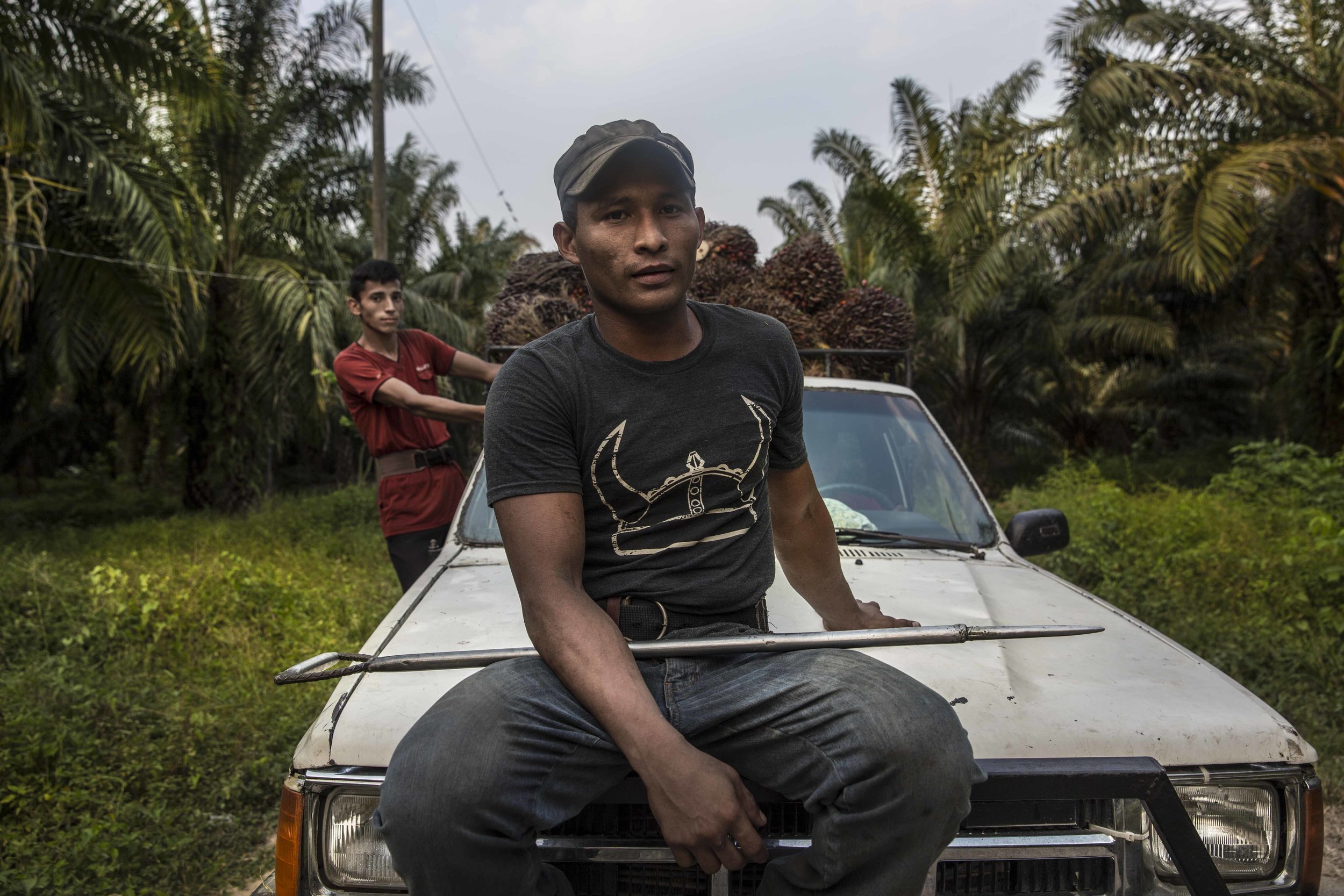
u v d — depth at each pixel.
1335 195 10.33
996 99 13.45
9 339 8.47
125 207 8.55
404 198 18.33
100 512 16.30
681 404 1.58
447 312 15.45
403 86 12.77
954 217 12.05
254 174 12.27
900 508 3.19
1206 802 1.76
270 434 13.98
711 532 1.62
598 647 1.40
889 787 1.32
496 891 1.39
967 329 15.97
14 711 3.98
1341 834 3.48
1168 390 22.58
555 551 1.50
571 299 4.42
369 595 6.60
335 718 1.80
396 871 1.41
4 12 7.28
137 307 9.29
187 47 8.22
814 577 1.99
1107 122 10.02
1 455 20.38
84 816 3.23
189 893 2.92
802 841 1.58
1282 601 5.74
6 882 2.81
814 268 4.55
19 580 5.99
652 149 1.48
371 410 3.77
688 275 1.56
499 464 1.55
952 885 1.67
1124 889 1.64
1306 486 8.29
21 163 8.35
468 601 2.42
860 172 14.41
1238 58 10.47
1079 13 10.60
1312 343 13.71
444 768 1.34
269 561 7.98
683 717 1.46
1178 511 7.85
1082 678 1.97
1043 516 2.97
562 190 1.58
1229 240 9.70
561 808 1.44
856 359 4.47
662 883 1.66
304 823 1.72
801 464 1.84
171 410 15.12
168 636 5.25
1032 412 21.94
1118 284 16.53
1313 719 4.25
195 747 3.82
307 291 11.77
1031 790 1.59
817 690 1.39
